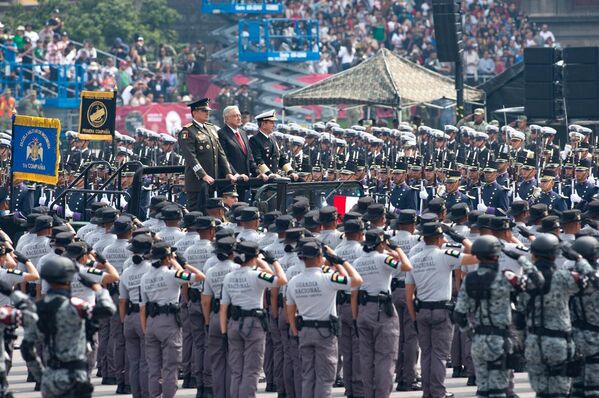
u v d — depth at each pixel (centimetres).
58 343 3741
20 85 13162
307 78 13750
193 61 14250
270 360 5128
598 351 4188
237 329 4484
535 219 5444
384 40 14838
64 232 4934
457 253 4647
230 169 6197
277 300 4828
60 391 3741
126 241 5147
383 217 5047
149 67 14538
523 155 8538
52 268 3747
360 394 4838
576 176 8312
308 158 8769
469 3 15375
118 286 5081
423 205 8369
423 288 4703
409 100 10881
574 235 5128
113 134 8044
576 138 8900
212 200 5434
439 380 4725
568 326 4072
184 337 5162
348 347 4838
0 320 3759
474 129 10062
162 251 4662
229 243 4619
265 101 13462
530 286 3991
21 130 7256
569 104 9575
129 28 15112
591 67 9525
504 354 4025
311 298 4381
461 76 10138
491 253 4034
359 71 11150
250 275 4469
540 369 4112
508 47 15238
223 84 13712
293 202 5966
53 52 13600
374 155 9531
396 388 5128
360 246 4734
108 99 8031
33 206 8194
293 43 14088
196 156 6116
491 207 8031
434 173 8400
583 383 4225
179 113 12394
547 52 9606
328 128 9969
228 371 4744
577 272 4084
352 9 14938
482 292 4022
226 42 14875
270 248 4934
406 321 5016
